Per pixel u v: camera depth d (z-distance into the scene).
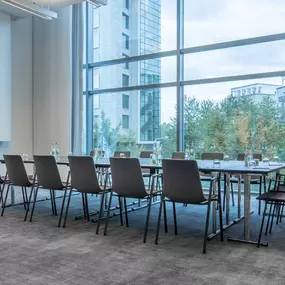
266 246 2.90
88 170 3.52
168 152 6.68
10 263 2.52
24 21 7.92
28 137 8.05
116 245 2.95
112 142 7.52
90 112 7.75
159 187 3.77
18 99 7.85
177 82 6.51
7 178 4.73
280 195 3.14
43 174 3.90
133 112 7.18
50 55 7.66
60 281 2.19
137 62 7.04
